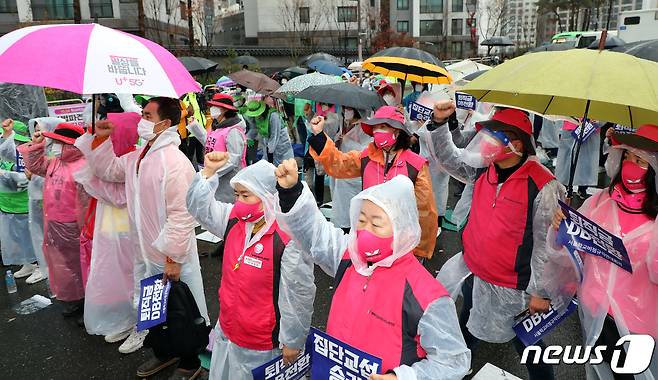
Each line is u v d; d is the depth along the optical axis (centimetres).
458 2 4559
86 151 351
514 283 290
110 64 247
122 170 362
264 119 763
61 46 246
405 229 189
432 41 4631
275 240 252
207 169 282
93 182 365
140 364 383
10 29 2573
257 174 251
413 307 187
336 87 564
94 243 379
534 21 5488
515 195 285
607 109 275
